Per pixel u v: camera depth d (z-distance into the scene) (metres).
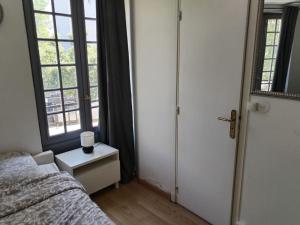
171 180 2.48
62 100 2.46
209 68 1.90
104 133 2.75
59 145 2.51
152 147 2.63
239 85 1.74
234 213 2.00
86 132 2.53
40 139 2.29
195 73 2.01
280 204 1.68
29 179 1.61
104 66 2.58
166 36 2.18
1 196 1.43
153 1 2.23
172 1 2.06
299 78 1.46
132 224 2.19
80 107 2.61
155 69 2.37
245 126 1.78
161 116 2.43
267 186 1.73
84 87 2.59
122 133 2.73
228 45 1.75
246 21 1.62
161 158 2.54
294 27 1.44
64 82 2.45
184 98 2.15
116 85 2.59
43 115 2.34
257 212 1.83
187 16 1.97
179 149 2.31
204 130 2.05
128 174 2.85
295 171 1.56
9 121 2.08
